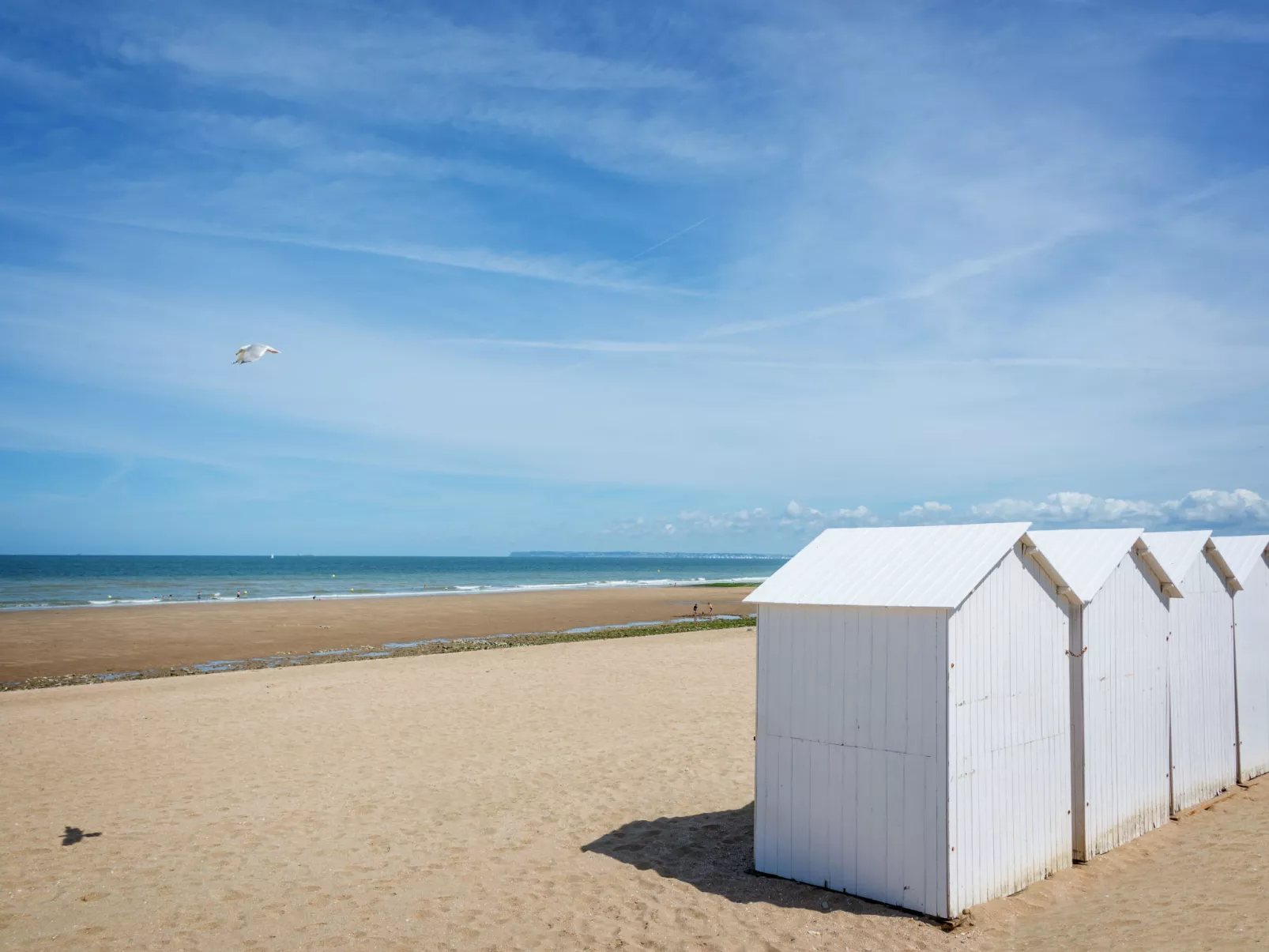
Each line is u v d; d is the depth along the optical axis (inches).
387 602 2090.3
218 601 2058.3
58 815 389.1
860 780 283.0
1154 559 371.9
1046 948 239.9
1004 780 285.6
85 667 1000.2
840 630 290.4
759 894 290.7
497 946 255.6
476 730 561.9
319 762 483.8
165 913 280.8
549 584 3585.1
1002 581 290.5
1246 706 452.8
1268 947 221.3
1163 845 344.5
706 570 7652.6
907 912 269.0
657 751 504.7
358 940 260.2
